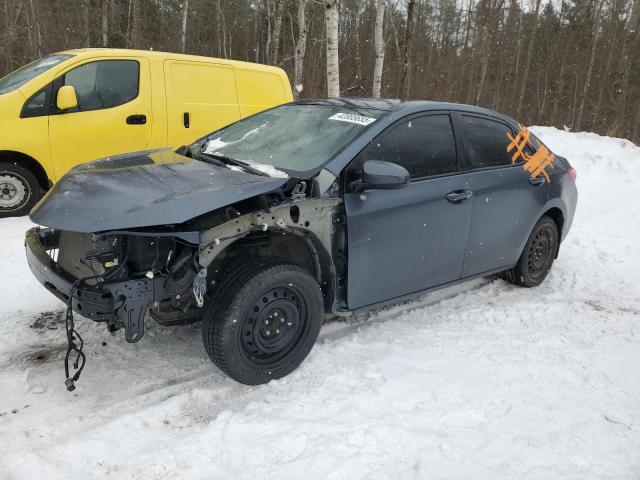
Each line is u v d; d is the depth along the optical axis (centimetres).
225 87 736
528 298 461
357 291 337
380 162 314
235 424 267
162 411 278
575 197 512
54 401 288
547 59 3922
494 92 3756
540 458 251
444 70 3472
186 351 347
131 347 348
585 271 541
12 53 1728
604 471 244
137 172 313
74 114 630
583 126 3578
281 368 311
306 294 311
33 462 233
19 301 407
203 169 321
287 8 2855
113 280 264
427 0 3506
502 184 411
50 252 356
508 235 430
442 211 367
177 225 269
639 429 277
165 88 682
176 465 239
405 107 369
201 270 275
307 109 402
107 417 277
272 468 239
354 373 321
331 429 265
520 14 3862
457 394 301
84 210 263
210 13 3166
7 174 613
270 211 291
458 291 468
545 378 324
